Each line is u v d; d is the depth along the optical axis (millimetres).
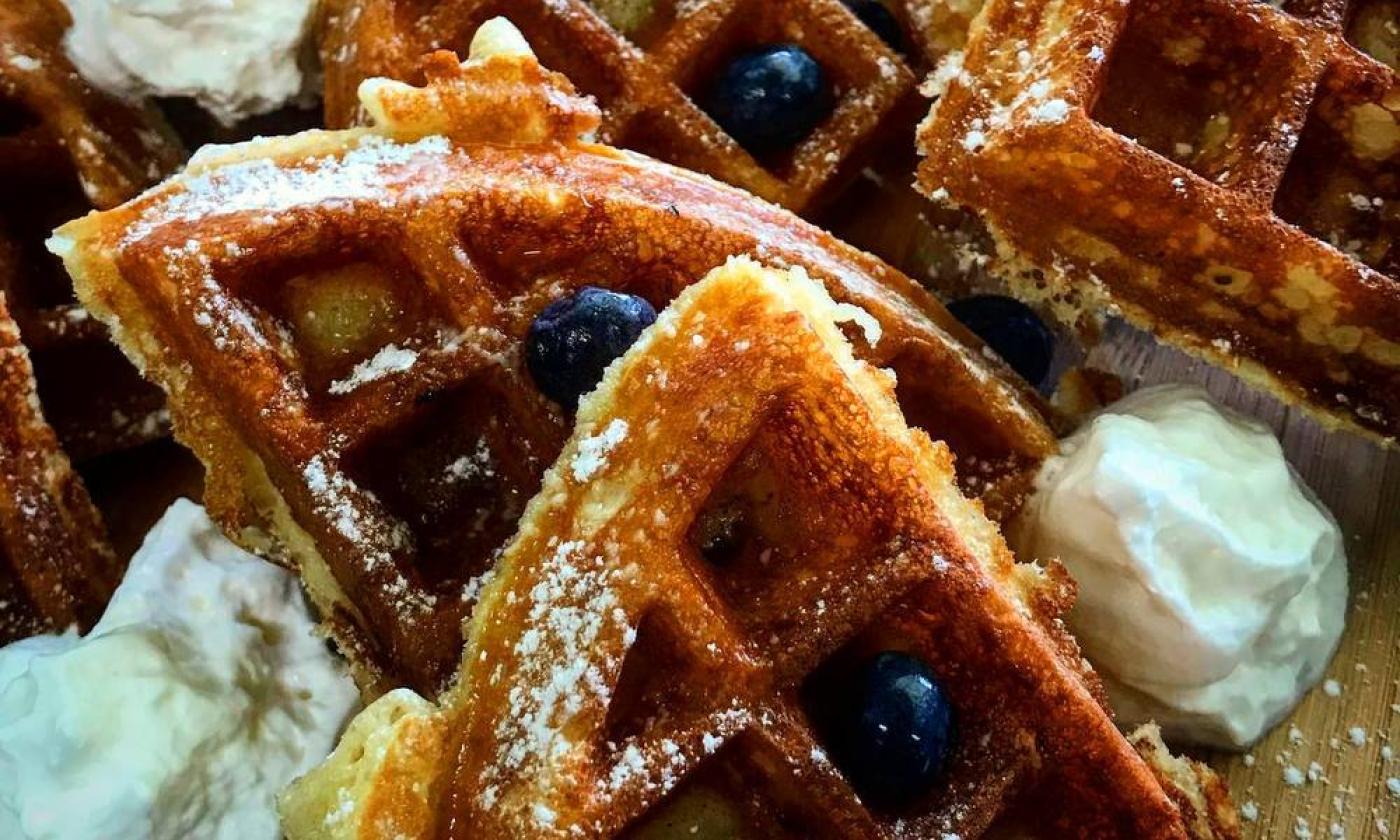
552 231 203
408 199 200
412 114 207
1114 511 208
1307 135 219
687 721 179
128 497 241
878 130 242
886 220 254
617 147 232
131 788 202
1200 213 208
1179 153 221
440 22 231
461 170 205
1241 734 214
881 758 182
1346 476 231
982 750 186
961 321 236
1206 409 221
